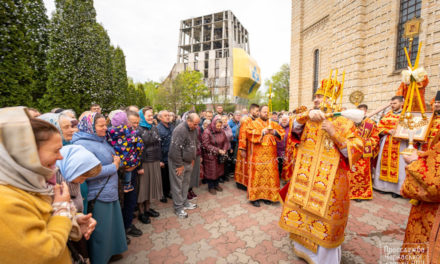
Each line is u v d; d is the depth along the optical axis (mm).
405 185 1477
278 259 2529
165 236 3049
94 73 7719
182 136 3455
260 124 3988
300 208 2326
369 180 4133
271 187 3973
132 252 2703
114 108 11289
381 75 9883
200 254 2650
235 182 5492
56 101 6883
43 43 7145
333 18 12055
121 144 2572
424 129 3475
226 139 4828
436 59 7848
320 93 2334
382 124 4406
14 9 4789
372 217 3490
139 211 3457
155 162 3480
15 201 808
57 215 1032
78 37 7430
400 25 9180
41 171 917
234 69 54812
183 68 65250
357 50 10680
